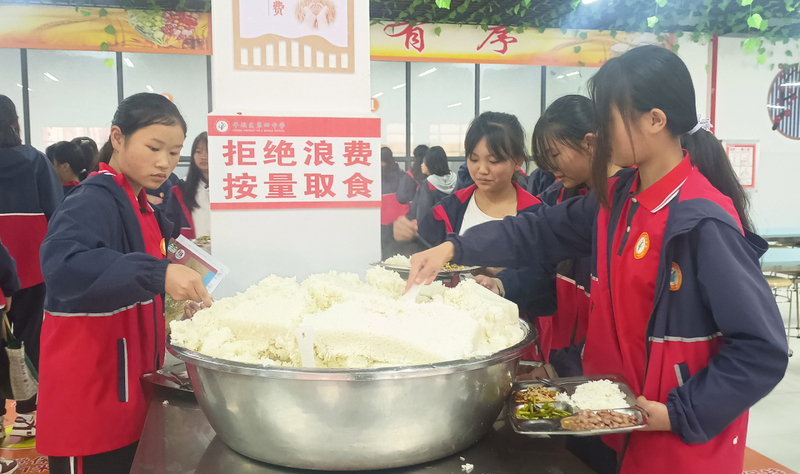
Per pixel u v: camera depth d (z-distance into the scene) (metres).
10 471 2.24
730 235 0.79
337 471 0.78
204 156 3.29
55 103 5.01
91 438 1.17
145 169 1.23
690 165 0.90
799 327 4.27
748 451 2.50
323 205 1.32
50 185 2.79
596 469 1.09
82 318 1.17
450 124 5.87
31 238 2.70
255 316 0.90
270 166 1.29
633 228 0.93
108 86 5.12
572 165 1.38
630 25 5.53
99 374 1.18
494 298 1.03
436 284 1.15
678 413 0.79
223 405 0.79
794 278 4.26
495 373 0.81
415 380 0.72
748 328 0.76
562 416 0.83
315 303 0.99
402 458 0.77
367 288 1.09
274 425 0.75
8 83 4.88
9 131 2.61
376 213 1.36
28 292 2.73
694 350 0.85
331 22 1.30
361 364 0.80
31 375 1.68
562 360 1.28
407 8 5.00
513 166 1.79
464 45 5.50
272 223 1.30
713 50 5.90
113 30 4.76
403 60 5.42
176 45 4.92
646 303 0.91
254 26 1.26
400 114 5.74
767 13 5.45
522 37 5.58
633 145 0.87
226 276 1.29
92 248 1.04
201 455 0.86
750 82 6.01
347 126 1.31
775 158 6.15
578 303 1.38
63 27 4.69
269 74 1.28
